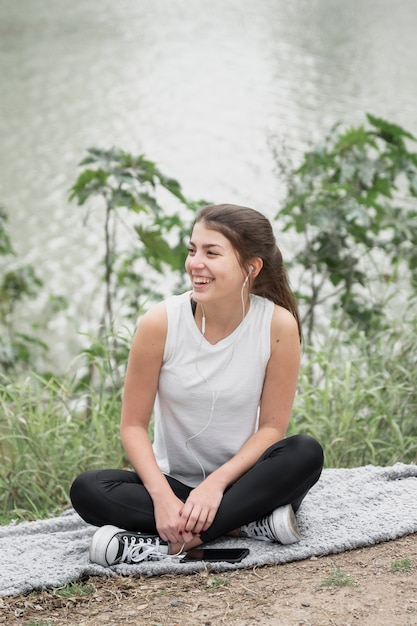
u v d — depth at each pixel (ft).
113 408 14.30
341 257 19.04
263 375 9.98
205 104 61.41
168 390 9.94
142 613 8.42
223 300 9.63
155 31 92.73
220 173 45.11
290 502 9.67
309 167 18.63
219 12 107.45
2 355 19.89
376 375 13.98
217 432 10.02
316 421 13.96
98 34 89.97
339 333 16.67
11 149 50.60
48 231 37.83
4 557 9.71
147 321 9.88
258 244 9.68
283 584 8.74
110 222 38.42
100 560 9.34
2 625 8.38
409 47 84.74
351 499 10.53
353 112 57.26
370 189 18.56
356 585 8.57
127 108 60.80
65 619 8.45
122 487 9.69
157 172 17.39
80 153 49.67
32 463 13.44
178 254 18.37
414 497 10.54
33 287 31.73
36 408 14.53
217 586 8.82
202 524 9.33
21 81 68.90
